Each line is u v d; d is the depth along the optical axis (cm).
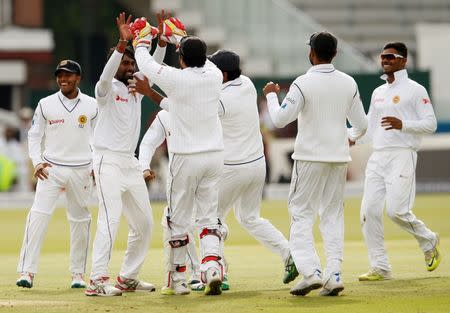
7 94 13400
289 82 9425
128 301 3338
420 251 5050
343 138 3422
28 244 3788
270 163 9600
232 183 3631
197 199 3475
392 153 3972
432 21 13100
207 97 3422
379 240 3906
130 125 3556
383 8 13112
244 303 3241
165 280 3556
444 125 10538
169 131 3612
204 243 3431
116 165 3541
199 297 3406
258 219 3719
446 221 7000
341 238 3431
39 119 3806
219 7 11050
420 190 10081
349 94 3416
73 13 15325
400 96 3984
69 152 3806
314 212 3444
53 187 3806
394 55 3991
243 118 3622
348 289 3588
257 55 10844
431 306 3134
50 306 3231
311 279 3328
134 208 3597
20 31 13288
